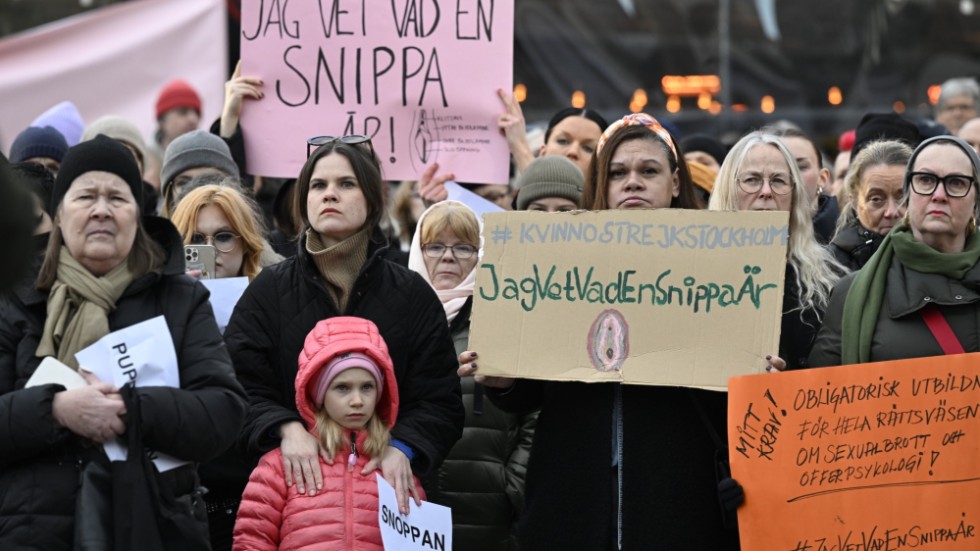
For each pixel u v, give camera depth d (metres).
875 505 8.38
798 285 9.34
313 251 9.12
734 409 8.30
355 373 8.52
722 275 8.57
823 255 9.85
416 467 8.76
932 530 8.41
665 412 8.66
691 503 8.54
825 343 8.95
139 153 14.20
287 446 8.50
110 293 7.87
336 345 8.52
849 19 21.97
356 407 8.52
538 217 8.88
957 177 8.65
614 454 8.69
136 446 7.51
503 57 11.95
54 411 7.42
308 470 8.43
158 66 18.53
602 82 21.61
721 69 21.70
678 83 21.72
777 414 8.33
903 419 8.43
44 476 7.51
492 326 8.84
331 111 11.92
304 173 9.26
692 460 8.61
